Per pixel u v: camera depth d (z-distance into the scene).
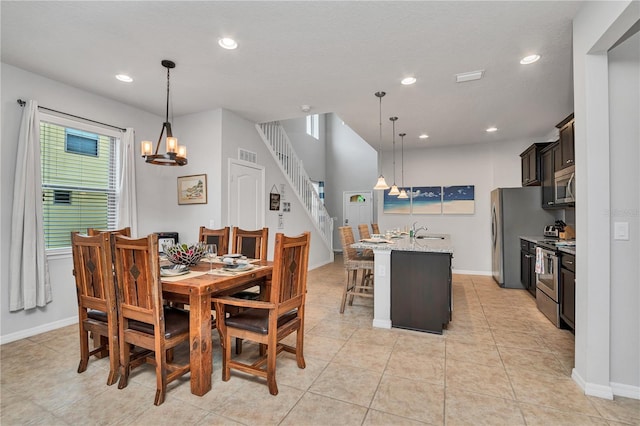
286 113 4.42
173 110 4.25
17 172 2.93
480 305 4.00
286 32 2.45
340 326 3.25
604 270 1.97
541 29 2.38
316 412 1.82
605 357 1.97
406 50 2.71
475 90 3.57
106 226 3.81
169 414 1.80
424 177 6.51
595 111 1.98
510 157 5.84
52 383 2.13
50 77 3.21
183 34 2.48
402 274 3.18
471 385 2.11
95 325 2.21
